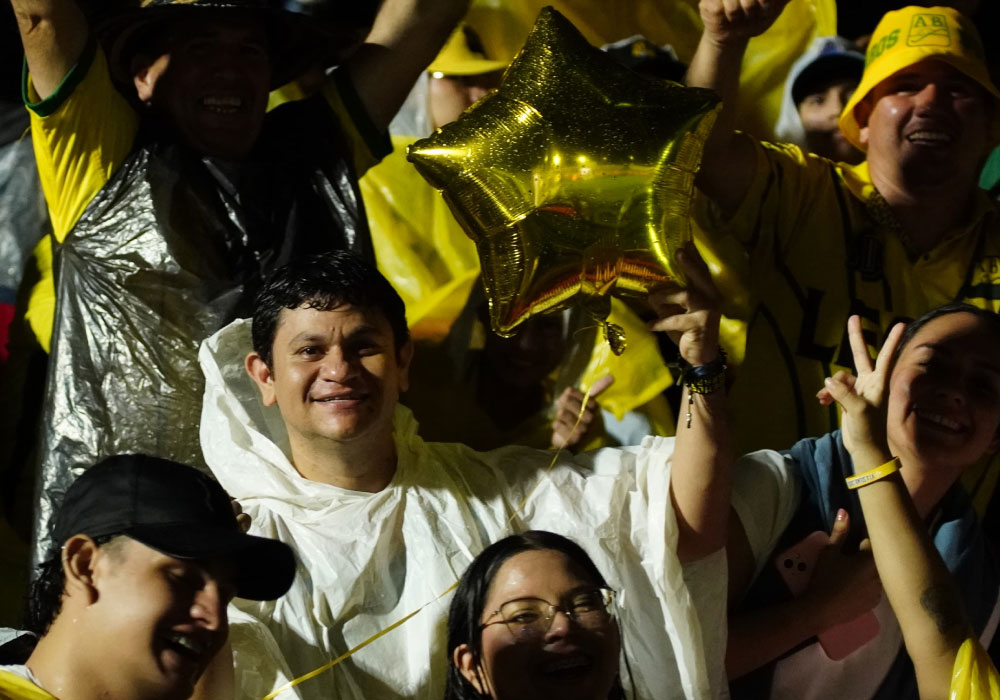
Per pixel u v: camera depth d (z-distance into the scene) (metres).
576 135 3.30
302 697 3.34
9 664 2.83
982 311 3.96
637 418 5.07
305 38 4.66
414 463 3.70
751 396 4.96
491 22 5.49
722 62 4.66
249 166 4.42
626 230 3.36
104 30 4.40
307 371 3.52
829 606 3.76
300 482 3.60
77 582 2.58
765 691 3.77
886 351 3.41
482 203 3.35
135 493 2.65
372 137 4.62
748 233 4.96
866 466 3.38
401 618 3.51
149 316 4.27
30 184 5.35
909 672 3.85
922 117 4.94
